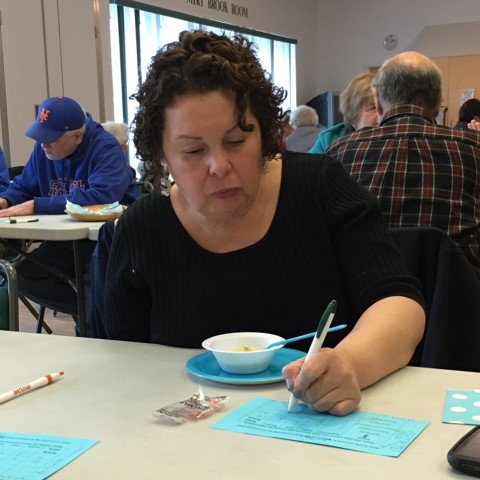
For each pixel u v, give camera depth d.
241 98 0.90
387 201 2.01
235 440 0.69
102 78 6.09
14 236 2.28
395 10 9.78
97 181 2.89
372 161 2.06
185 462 0.65
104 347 1.08
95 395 0.85
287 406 0.79
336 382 0.76
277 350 1.00
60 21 5.60
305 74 10.12
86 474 0.63
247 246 1.11
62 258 2.64
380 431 0.70
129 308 1.20
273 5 9.16
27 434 0.73
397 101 2.14
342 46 10.22
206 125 0.90
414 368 0.93
